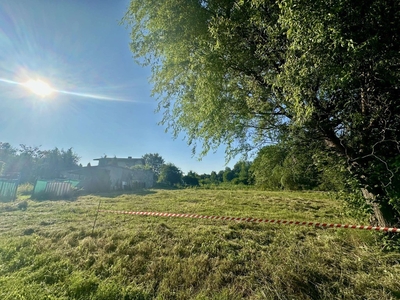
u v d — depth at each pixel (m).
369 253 3.46
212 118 4.22
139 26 4.73
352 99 3.38
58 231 4.82
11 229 5.14
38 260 3.18
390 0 2.03
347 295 2.41
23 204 8.63
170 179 34.22
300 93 2.49
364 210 4.04
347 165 4.16
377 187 3.71
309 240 4.27
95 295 2.35
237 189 21.09
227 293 2.44
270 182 9.77
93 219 6.12
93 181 18.64
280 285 2.62
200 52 3.69
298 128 4.20
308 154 4.96
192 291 2.52
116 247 3.82
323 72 2.21
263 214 7.20
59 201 10.63
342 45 1.87
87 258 3.33
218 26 3.29
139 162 35.81
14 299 2.22
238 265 3.16
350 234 4.21
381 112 3.38
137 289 2.48
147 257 3.43
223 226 5.41
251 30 3.41
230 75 4.14
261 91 4.09
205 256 3.40
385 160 3.48
